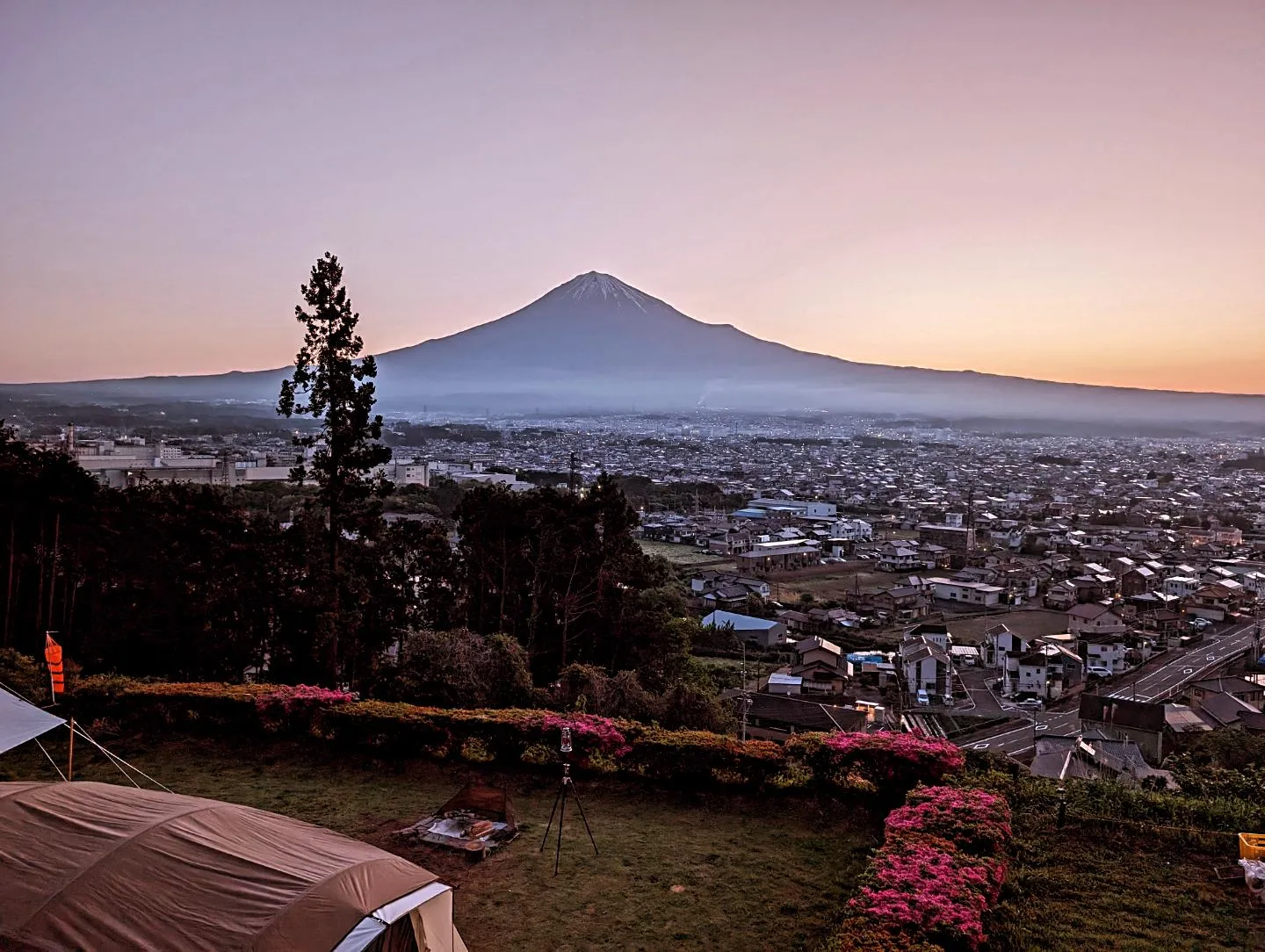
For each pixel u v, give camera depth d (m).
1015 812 10.45
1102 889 8.93
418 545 26.28
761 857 9.90
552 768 12.67
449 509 75.62
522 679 19.39
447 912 7.31
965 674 51.88
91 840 7.17
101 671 21.61
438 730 13.10
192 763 13.20
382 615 24.52
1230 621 68.94
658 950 7.85
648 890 9.04
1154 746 35.31
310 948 6.36
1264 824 10.12
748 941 8.03
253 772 12.84
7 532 23.72
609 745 12.27
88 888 6.67
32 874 6.81
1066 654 50.94
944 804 9.66
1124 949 7.74
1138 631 64.38
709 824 10.91
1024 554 102.38
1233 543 110.56
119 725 14.68
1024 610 71.94
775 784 11.68
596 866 9.60
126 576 23.19
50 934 6.36
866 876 8.22
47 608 24.41
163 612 22.45
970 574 81.12
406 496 79.88
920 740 11.71
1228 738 33.62
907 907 7.26
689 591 69.50
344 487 23.22
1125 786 11.69
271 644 24.31
